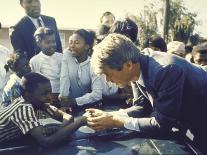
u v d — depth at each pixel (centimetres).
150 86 215
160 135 220
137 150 195
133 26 325
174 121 216
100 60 210
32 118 226
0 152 203
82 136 222
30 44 464
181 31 2352
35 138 217
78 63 343
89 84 341
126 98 330
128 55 208
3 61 469
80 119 229
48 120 257
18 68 353
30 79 244
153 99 223
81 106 315
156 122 218
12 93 347
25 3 464
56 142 211
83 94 345
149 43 389
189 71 216
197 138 233
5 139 225
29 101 246
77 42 334
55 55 392
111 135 221
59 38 496
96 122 226
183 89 215
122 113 258
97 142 209
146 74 213
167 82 206
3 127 226
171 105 209
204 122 232
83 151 198
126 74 212
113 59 207
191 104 223
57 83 388
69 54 345
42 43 382
